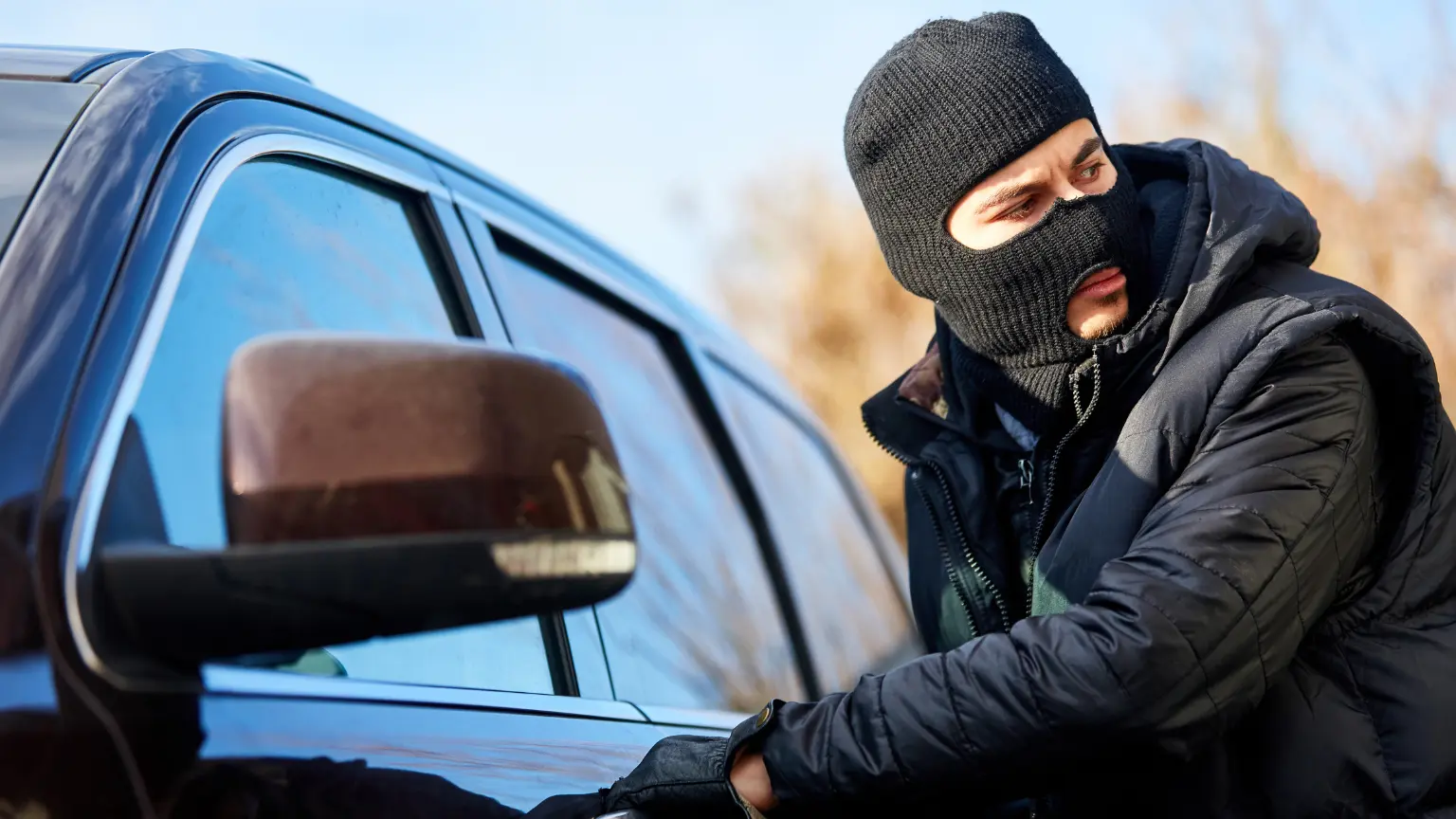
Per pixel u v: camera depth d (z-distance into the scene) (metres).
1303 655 1.48
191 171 1.26
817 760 1.37
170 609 0.93
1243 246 1.54
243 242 1.31
